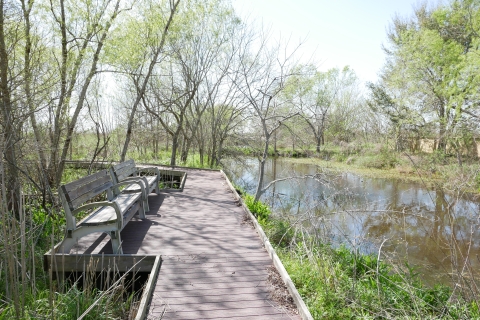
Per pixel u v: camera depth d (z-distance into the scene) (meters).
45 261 3.56
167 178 10.84
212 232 4.94
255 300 3.05
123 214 4.44
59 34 7.25
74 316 2.91
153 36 10.60
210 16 13.62
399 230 8.82
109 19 7.48
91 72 7.28
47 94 6.08
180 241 4.53
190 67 14.17
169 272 3.56
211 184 9.00
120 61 8.91
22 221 2.68
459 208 8.52
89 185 4.44
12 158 4.83
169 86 15.63
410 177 17.41
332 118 28.39
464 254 7.35
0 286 3.29
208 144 18.39
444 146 16.58
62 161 6.65
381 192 13.85
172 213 5.98
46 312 2.89
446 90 16.70
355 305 3.80
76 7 7.21
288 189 13.33
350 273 4.99
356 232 8.08
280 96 11.24
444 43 17.67
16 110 5.50
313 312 3.46
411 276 5.15
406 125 20.55
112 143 12.74
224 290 3.21
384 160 20.53
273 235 6.12
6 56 5.00
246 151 21.14
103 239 4.52
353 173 18.67
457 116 15.84
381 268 5.18
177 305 2.94
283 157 26.64
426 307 4.22
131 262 3.69
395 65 22.75
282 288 3.28
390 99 23.06
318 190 11.97
